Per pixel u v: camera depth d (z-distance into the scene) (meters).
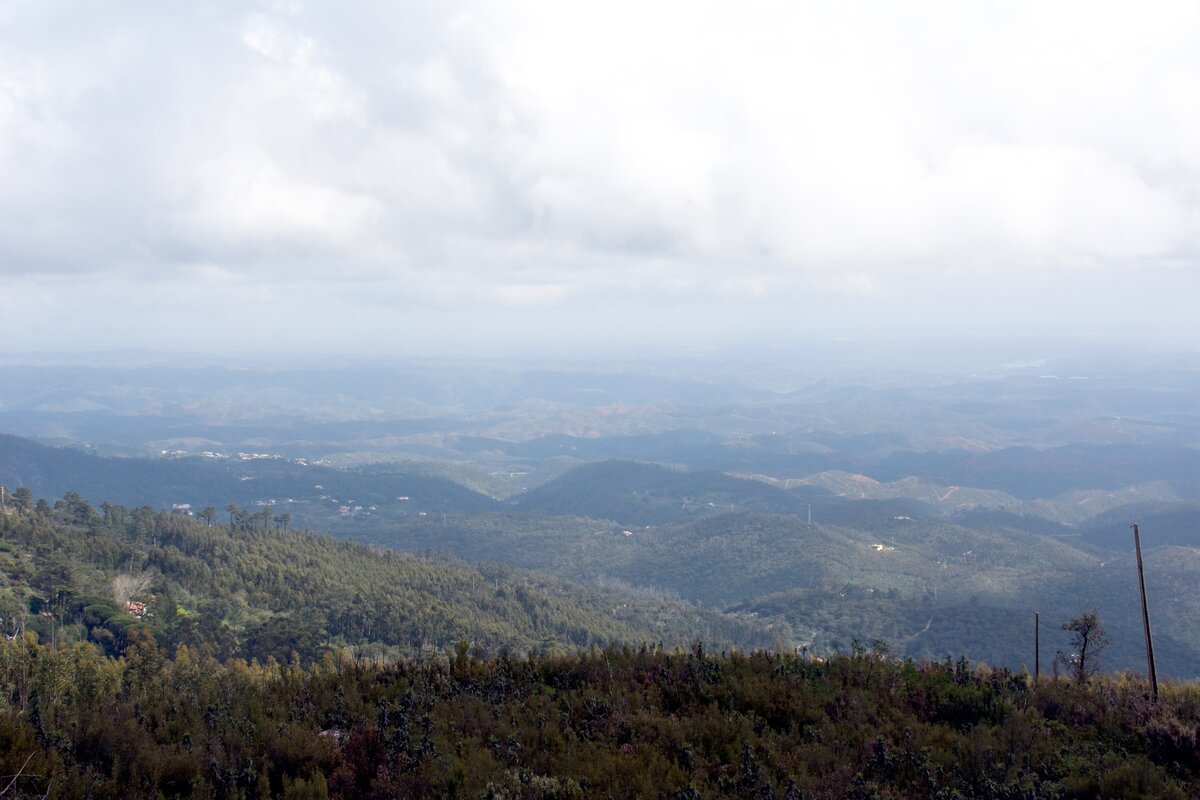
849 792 13.45
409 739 15.42
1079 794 13.70
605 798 13.03
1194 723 16.36
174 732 16.28
